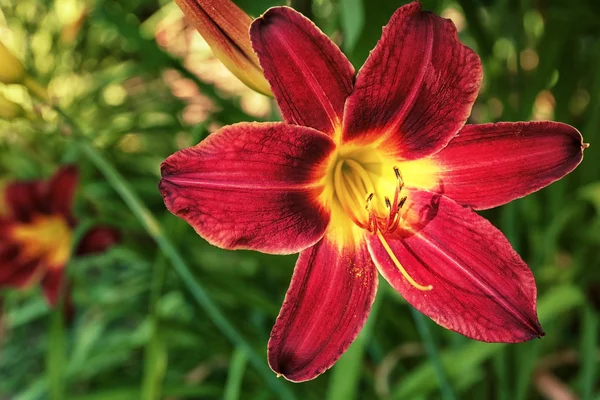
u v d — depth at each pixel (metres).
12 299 0.55
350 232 0.27
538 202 0.46
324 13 0.48
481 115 0.51
